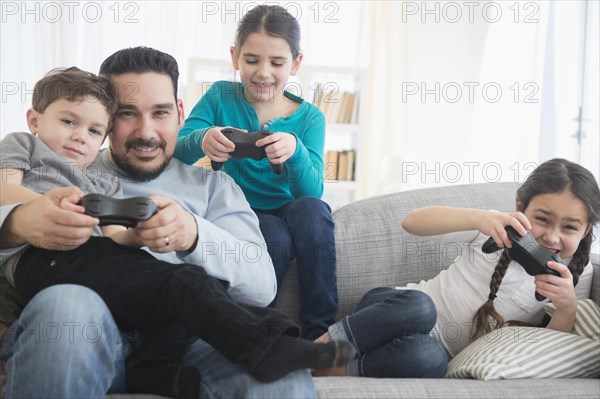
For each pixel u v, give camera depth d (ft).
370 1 13.07
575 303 4.57
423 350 4.26
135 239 3.85
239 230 4.55
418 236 5.60
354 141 12.05
